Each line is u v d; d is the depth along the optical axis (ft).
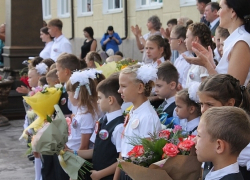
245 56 10.39
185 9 34.88
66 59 16.52
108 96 12.10
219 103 8.98
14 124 28.73
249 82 10.16
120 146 11.66
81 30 55.26
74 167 11.80
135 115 11.13
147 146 9.30
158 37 17.48
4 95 27.99
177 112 11.56
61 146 11.70
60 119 11.77
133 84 11.02
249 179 9.12
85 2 54.65
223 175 7.51
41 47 32.12
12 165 20.02
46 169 14.02
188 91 11.32
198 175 8.92
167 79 13.21
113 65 16.43
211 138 7.43
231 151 7.42
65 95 15.05
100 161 11.98
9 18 31.60
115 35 39.91
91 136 13.20
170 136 9.78
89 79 13.48
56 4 62.03
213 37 18.66
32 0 31.81
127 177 10.74
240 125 7.36
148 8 40.42
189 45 14.78
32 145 11.80
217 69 11.05
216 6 20.65
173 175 8.89
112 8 48.57
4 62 32.19
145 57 21.89
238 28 10.77
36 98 14.76
